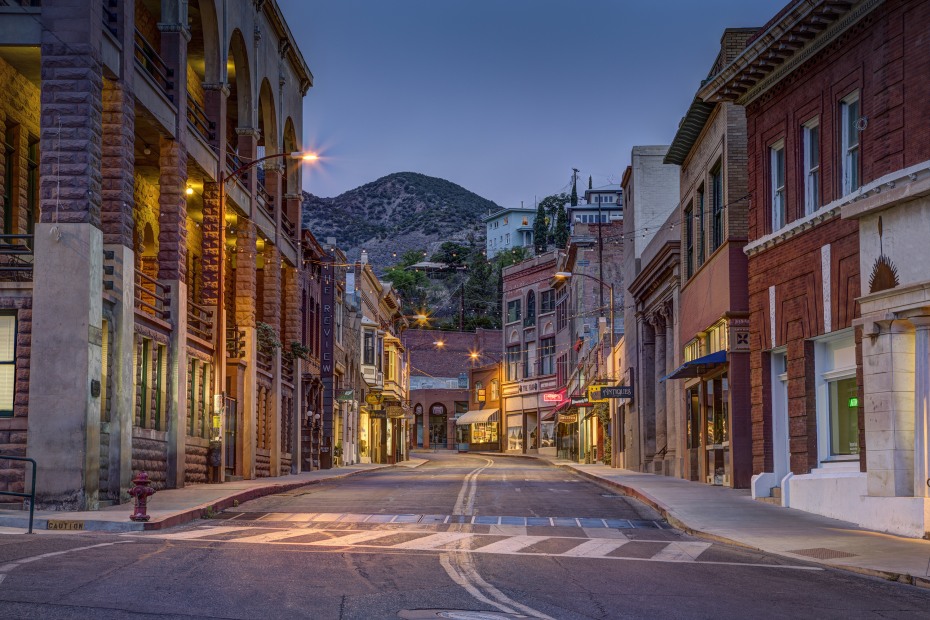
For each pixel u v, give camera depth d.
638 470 50.56
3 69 25.69
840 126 22.89
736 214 30.45
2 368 22.36
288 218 49.00
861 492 20.95
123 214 24.88
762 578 14.09
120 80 24.92
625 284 56.69
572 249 77.94
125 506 23.31
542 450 96.38
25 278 24.48
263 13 40.78
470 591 11.99
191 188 34.75
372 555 15.43
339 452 61.75
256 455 40.09
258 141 41.97
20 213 27.00
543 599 11.66
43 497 21.72
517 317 103.25
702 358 31.05
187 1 30.62
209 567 13.38
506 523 21.72
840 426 23.25
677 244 40.22
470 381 116.06
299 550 15.93
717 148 32.25
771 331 26.14
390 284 85.81
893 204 19.88
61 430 21.88
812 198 24.61
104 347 24.03
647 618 10.62
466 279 156.75
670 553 16.95
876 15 21.12
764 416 26.67
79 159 22.67
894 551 16.75
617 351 59.72
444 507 25.27
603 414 63.88
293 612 10.28
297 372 48.91
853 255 21.86
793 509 24.17
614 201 153.38
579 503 27.19
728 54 31.81
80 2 22.97
